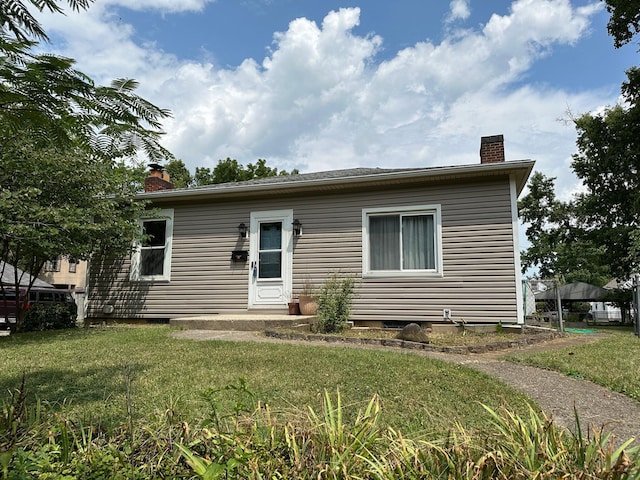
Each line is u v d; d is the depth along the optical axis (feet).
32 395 12.87
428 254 30.25
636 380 15.44
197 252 35.45
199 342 22.35
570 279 94.89
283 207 33.91
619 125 63.72
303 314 31.35
